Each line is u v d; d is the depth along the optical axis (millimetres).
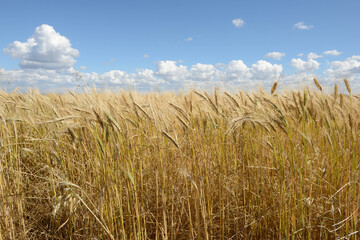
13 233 777
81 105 757
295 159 854
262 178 880
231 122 788
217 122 969
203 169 881
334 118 861
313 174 872
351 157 873
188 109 915
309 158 880
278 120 766
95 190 862
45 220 965
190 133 865
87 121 741
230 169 918
